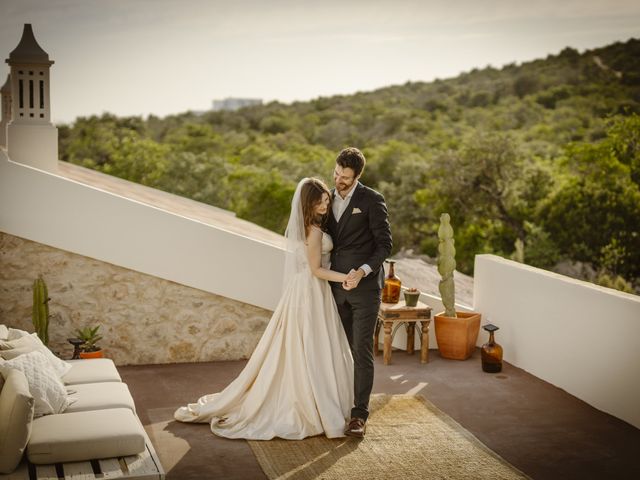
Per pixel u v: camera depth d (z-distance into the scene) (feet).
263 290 20.07
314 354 14.75
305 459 13.43
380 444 14.19
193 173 110.22
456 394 17.48
